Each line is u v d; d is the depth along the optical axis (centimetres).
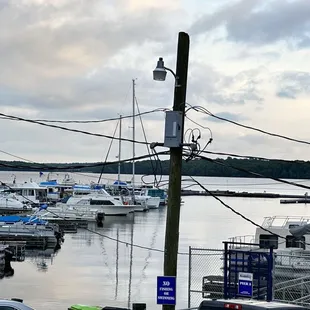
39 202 9169
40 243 5819
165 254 1550
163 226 8031
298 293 2569
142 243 6297
